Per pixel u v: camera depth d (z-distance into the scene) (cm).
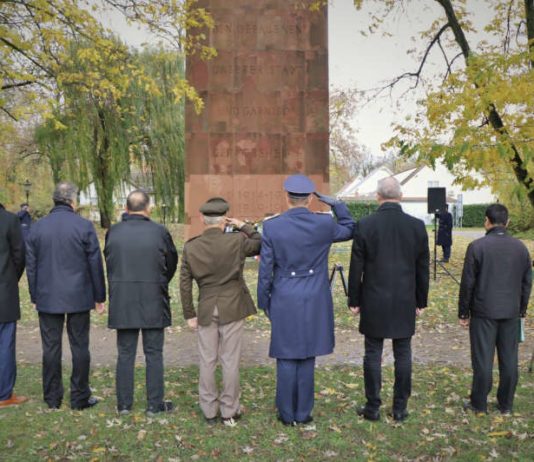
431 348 625
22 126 2445
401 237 371
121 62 1010
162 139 2269
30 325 770
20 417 395
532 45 743
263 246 371
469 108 700
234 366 383
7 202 3028
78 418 394
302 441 355
